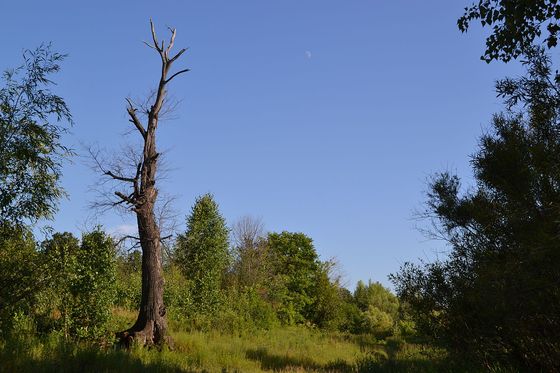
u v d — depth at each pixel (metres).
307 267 54.75
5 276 12.62
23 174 11.66
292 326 38.44
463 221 13.02
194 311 27.14
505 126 11.76
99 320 16.14
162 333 17.62
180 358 15.11
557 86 10.10
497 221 11.80
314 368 16.31
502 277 10.47
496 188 11.76
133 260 28.55
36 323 14.53
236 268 44.81
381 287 66.56
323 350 22.22
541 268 9.73
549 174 10.19
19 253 12.91
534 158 10.41
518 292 10.13
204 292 28.58
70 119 12.28
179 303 27.25
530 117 10.89
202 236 33.78
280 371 15.12
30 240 12.88
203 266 32.59
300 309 43.03
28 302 13.95
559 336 10.13
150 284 18.05
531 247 9.67
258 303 32.53
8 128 11.38
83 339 15.48
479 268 11.68
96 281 15.98
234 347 19.34
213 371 13.70
